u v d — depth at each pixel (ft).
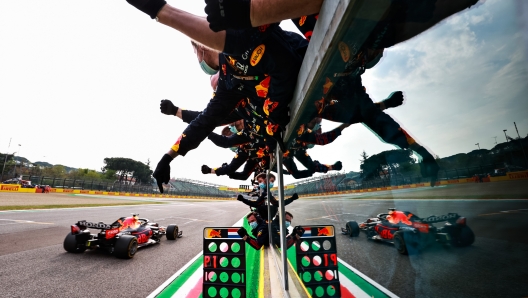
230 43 3.63
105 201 81.10
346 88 2.81
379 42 2.08
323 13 2.40
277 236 13.12
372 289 2.92
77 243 18.02
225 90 5.51
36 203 53.47
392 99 2.22
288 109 4.83
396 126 2.19
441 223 1.69
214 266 8.19
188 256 18.89
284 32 4.70
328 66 2.44
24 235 22.98
